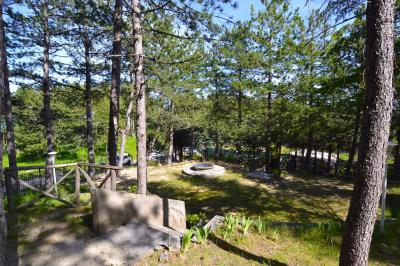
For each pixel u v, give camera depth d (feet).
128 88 33.30
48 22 33.58
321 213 26.89
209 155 78.84
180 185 38.65
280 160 51.29
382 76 8.80
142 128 20.04
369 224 9.47
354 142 43.78
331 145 54.90
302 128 40.83
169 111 55.52
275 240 14.56
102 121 68.95
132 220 15.37
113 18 23.98
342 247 10.21
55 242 13.21
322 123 42.11
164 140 64.95
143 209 15.62
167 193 34.55
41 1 31.83
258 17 38.34
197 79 43.27
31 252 12.30
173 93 42.32
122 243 13.12
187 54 36.68
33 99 58.59
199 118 58.13
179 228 16.48
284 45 37.04
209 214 26.81
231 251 12.92
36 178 42.24
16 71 33.45
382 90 8.84
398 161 40.65
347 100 34.47
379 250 13.80
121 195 14.93
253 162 52.31
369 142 9.12
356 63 25.30
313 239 14.87
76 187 18.79
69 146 93.30
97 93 44.01
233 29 19.89
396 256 13.26
